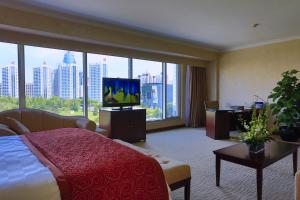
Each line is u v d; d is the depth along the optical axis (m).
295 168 3.08
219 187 2.73
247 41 5.98
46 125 4.03
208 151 4.27
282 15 4.00
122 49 5.33
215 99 7.15
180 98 6.99
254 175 3.09
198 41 5.93
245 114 5.66
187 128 6.75
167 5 3.55
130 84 5.18
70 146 2.09
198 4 3.50
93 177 1.46
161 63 6.55
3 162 1.64
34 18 3.77
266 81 6.09
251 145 2.62
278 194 2.54
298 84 4.96
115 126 4.67
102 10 3.78
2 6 3.47
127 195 1.54
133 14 3.96
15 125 3.32
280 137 5.17
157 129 6.36
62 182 1.35
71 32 4.17
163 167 2.07
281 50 5.78
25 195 1.25
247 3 3.46
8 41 3.86
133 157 1.77
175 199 2.43
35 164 1.60
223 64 7.03
